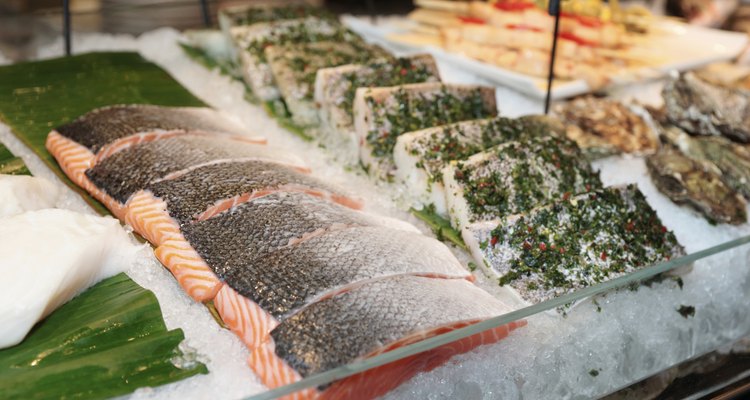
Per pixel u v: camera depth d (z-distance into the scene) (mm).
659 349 526
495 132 638
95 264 506
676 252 549
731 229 623
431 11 960
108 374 446
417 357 448
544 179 584
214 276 494
